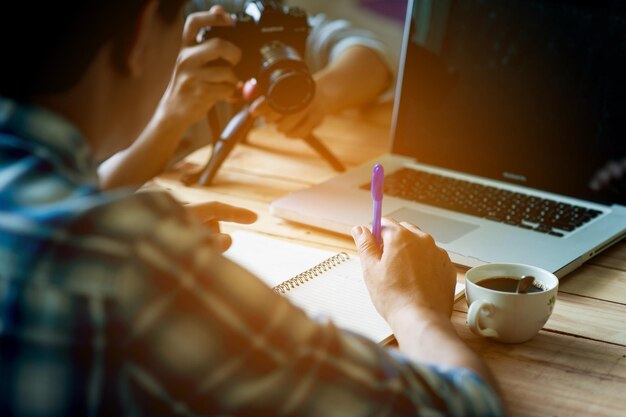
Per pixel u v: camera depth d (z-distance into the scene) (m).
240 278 0.53
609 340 0.94
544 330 0.96
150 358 0.50
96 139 0.62
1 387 0.49
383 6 2.67
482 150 1.38
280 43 1.40
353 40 1.89
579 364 0.89
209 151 1.60
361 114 1.85
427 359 0.75
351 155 1.59
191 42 1.39
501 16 1.33
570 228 1.20
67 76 0.56
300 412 0.53
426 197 1.31
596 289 1.07
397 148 1.48
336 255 1.12
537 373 0.87
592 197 1.28
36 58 0.54
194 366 0.51
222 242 1.02
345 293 1.01
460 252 1.12
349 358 0.56
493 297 0.90
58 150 0.54
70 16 0.54
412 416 0.57
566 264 1.09
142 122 0.68
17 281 0.48
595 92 1.25
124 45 0.58
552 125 1.30
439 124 1.42
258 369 0.52
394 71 1.91
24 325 0.49
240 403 0.52
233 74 1.38
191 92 1.36
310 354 0.54
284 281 1.03
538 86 1.30
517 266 0.97
